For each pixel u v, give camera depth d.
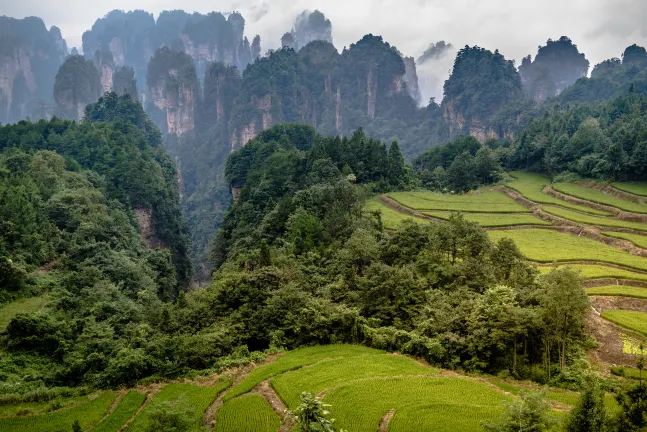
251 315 59.41
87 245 82.62
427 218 105.62
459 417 35.91
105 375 48.19
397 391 40.78
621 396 28.55
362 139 144.62
